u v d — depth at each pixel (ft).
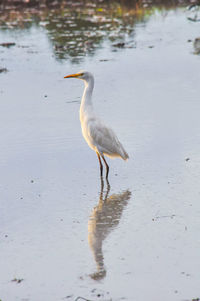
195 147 52.21
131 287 29.48
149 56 93.25
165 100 68.08
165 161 49.39
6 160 50.65
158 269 31.22
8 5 146.20
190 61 88.48
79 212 40.29
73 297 28.78
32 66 89.51
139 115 62.23
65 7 142.31
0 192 44.29
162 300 28.02
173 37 107.76
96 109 65.31
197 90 71.97
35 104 68.80
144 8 138.51
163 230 36.35
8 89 76.38
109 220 38.55
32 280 30.81
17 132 57.82
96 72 84.02
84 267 31.96
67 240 35.65
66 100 70.59
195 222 37.24
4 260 33.19
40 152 52.54
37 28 120.26
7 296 29.17
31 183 46.01
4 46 104.94
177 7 139.64
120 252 33.55
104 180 46.62
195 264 31.55
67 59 93.40
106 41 106.32
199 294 28.45
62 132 57.72
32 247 34.83
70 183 46.06
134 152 51.72
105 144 47.83
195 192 42.57
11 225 38.34
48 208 41.16
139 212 39.58
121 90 73.67
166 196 42.19
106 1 145.38
